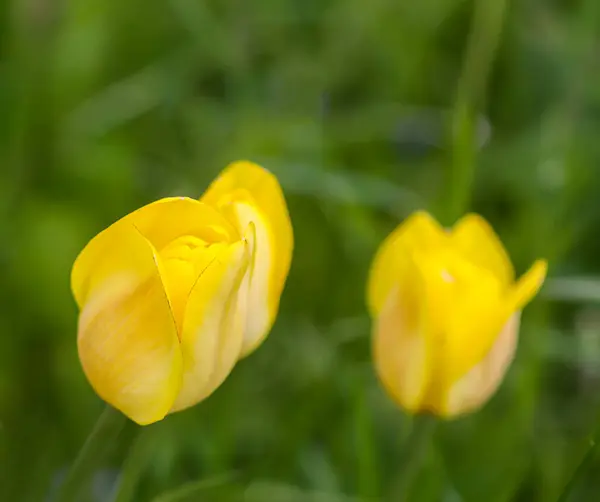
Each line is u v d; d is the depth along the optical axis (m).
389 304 0.74
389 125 1.29
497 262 0.77
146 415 0.67
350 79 1.41
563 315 1.09
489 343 0.73
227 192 0.70
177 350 0.67
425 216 0.76
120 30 1.41
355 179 1.09
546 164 1.16
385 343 0.75
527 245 1.11
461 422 0.95
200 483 0.74
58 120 1.20
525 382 0.92
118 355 0.67
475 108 0.93
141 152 1.28
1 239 1.04
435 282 0.74
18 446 0.86
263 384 0.95
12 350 0.95
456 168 0.92
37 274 1.01
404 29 1.43
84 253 0.67
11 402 0.91
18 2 1.22
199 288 0.66
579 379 1.05
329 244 1.12
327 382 0.91
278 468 0.85
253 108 1.27
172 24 1.45
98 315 0.67
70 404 0.92
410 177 1.26
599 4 1.28
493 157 1.25
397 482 0.76
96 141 1.24
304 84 1.37
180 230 0.68
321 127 1.22
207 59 1.38
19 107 1.15
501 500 0.85
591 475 0.87
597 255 1.14
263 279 0.69
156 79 1.32
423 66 1.42
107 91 1.29
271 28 1.42
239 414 0.91
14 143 1.14
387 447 0.91
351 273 1.09
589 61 1.28
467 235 0.77
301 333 1.01
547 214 1.11
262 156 1.16
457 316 0.73
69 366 0.95
